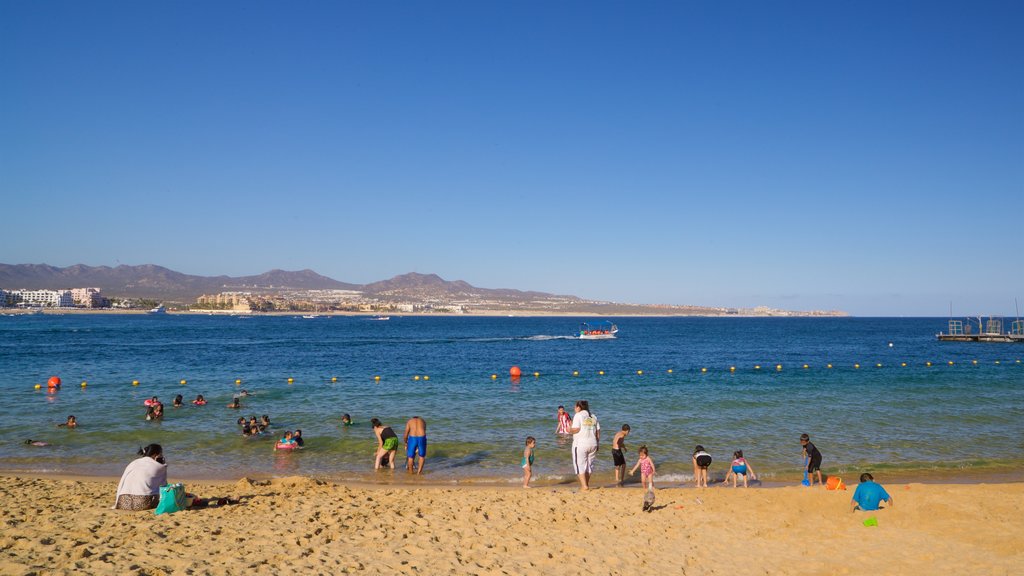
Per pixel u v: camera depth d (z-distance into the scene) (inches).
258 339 3213.6
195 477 585.0
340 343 2945.4
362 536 369.4
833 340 3617.1
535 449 704.4
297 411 938.1
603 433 795.4
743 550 366.9
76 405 981.8
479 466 636.7
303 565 314.3
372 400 1061.8
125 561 304.2
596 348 2778.1
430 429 812.0
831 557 354.9
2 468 610.2
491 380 1417.3
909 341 3425.2
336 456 673.0
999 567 332.5
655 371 1685.5
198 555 320.5
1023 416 914.7
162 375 1428.4
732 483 581.0
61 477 577.0
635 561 345.1
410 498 476.4
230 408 958.4
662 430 810.8
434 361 1962.4
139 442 727.7
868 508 448.1
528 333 4559.5
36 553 311.1
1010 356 2251.5
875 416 912.3
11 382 1272.1
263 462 646.5
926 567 336.2
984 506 451.8
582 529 401.7
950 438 766.5
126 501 413.7
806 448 567.5
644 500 447.8
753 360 2112.5
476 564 329.7
